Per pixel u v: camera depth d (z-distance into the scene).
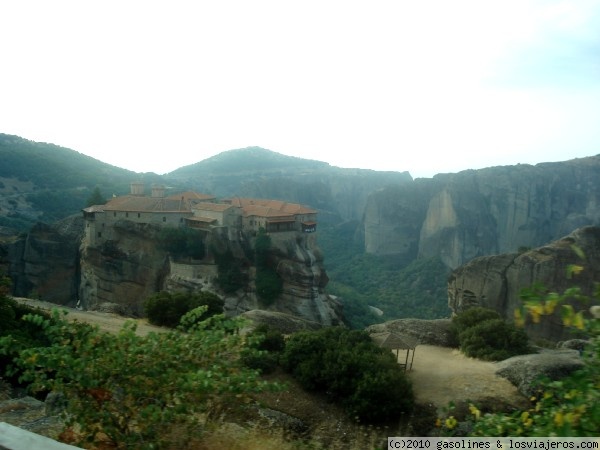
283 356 22.33
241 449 8.04
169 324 32.22
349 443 14.45
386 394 18.55
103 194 138.88
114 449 7.05
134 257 67.75
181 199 75.19
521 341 28.94
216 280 67.31
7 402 10.73
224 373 7.42
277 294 68.00
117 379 6.79
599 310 4.36
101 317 32.78
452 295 52.69
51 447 4.41
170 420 7.03
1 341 6.91
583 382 4.53
